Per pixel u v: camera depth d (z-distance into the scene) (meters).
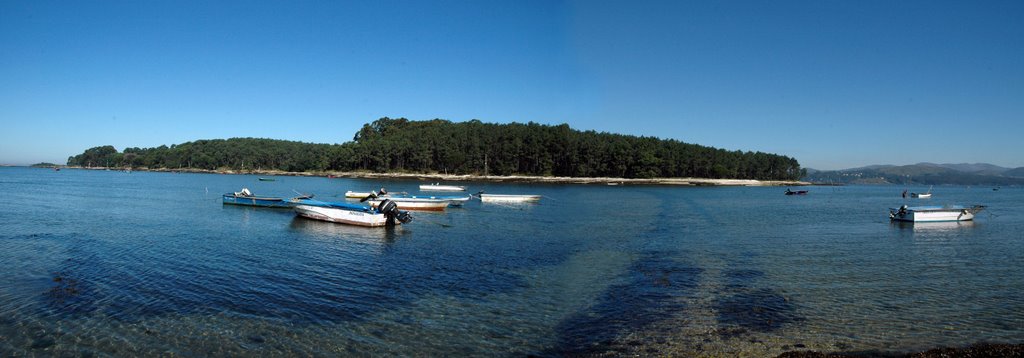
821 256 22.38
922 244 26.28
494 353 10.92
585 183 141.38
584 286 16.59
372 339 11.61
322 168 183.75
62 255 20.00
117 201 48.34
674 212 47.06
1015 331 12.40
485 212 42.28
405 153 168.00
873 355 10.77
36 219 32.06
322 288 15.75
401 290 15.73
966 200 82.31
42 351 10.62
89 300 13.97
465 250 22.95
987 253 23.47
